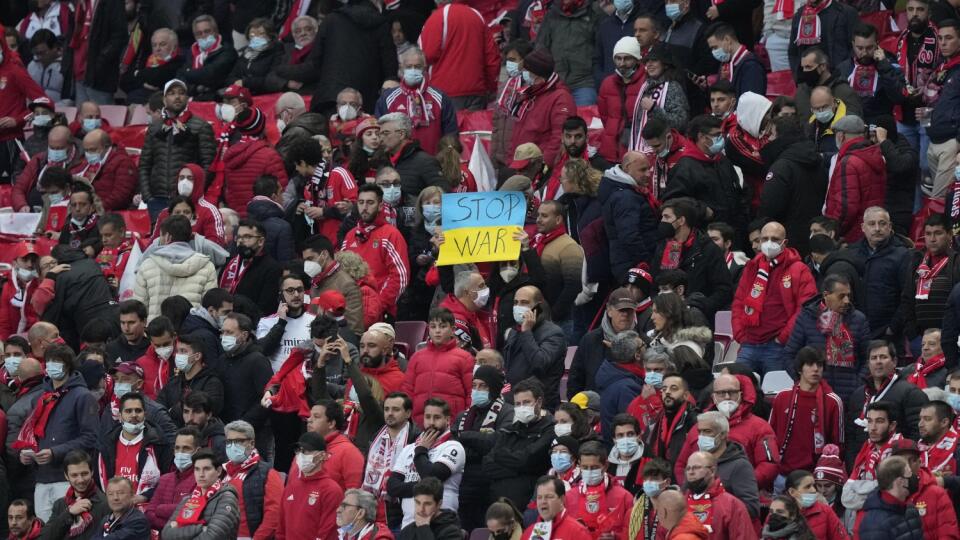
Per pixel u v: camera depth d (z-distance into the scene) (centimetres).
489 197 7212
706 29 8281
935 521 5734
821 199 7444
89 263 7694
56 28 10338
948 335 6512
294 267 7294
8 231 8625
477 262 7188
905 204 7462
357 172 7888
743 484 5869
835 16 8425
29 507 6612
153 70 9744
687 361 6309
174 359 7038
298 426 6894
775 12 8838
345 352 6669
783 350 6769
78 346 7694
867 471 6012
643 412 6281
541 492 5788
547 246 7356
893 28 8969
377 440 6462
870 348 6288
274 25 9881
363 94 9006
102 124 9406
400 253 7462
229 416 6919
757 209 7644
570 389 6700
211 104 9362
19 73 9412
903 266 6894
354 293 7250
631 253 7194
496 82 8938
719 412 5912
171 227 7569
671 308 6506
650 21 8269
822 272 6981
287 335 7088
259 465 6400
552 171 7944
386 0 9250
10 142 9356
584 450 5934
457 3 9412
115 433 6750
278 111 8756
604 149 8144
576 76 8794
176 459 6500
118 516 6388
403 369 7025
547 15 8869
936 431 6034
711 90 7812
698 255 7006
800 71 8019
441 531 5994
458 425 6444
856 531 5819
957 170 7219
